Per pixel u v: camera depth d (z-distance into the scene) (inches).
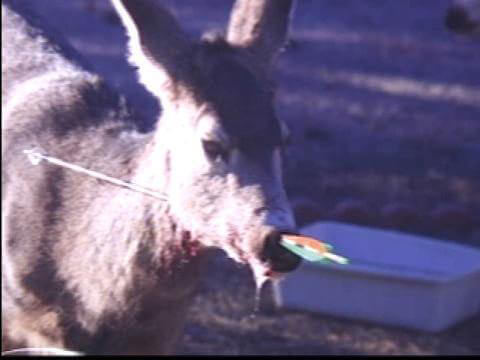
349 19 1235.9
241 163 344.2
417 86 989.2
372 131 843.4
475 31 494.6
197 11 1192.8
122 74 906.1
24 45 464.8
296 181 724.0
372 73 1021.8
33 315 402.9
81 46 999.6
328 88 958.4
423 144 819.4
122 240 378.9
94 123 414.9
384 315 549.0
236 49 366.0
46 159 391.9
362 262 586.6
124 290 380.5
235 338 523.8
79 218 393.1
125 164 391.2
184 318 393.4
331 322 550.0
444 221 672.4
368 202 698.2
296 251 328.2
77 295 391.5
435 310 544.4
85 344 394.9
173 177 361.7
